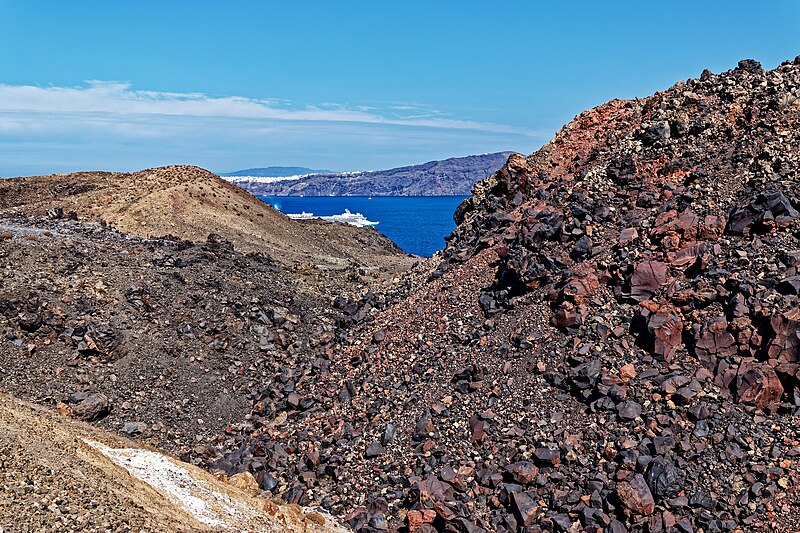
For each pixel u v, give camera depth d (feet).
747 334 69.51
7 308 100.27
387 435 79.61
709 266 78.79
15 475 46.16
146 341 104.83
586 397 73.20
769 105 101.19
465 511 66.13
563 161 121.29
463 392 81.76
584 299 83.35
